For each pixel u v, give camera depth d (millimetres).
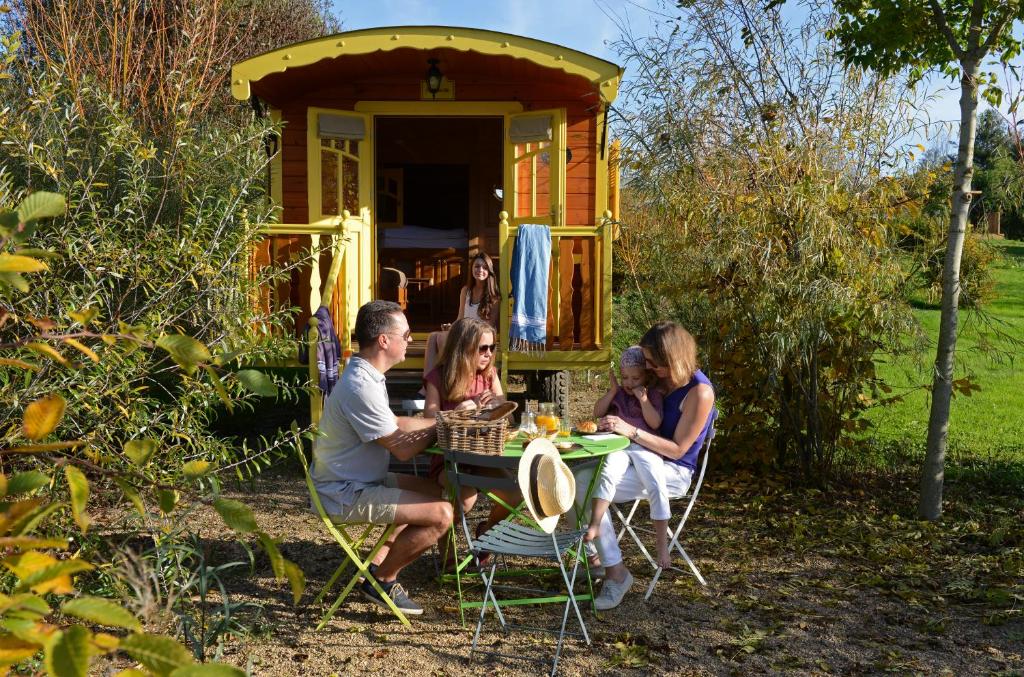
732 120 6613
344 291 7355
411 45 7312
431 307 10297
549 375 7730
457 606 4312
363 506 3994
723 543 5348
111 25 10562
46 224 4102
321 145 8438
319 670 3551
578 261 7375
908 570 4828
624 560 5082
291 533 5441
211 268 4344
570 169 8719
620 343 10531
